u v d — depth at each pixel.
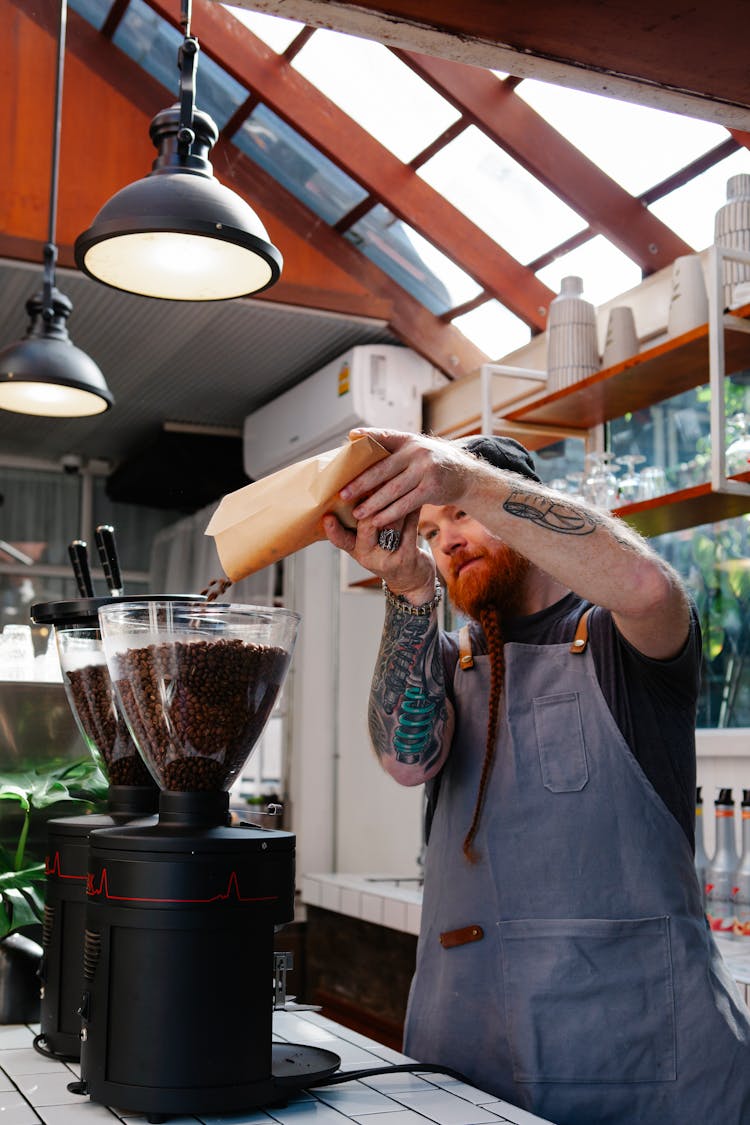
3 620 6.29
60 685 1.65
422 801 4.96
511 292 3.85
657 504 2.80
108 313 4.30
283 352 4.69
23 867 1.56
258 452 5.27
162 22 3.68
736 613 3.10
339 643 5.45
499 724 1.43
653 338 3.37
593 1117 1.24
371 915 3.85
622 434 3.41
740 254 2.65
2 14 3.82
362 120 3.73
